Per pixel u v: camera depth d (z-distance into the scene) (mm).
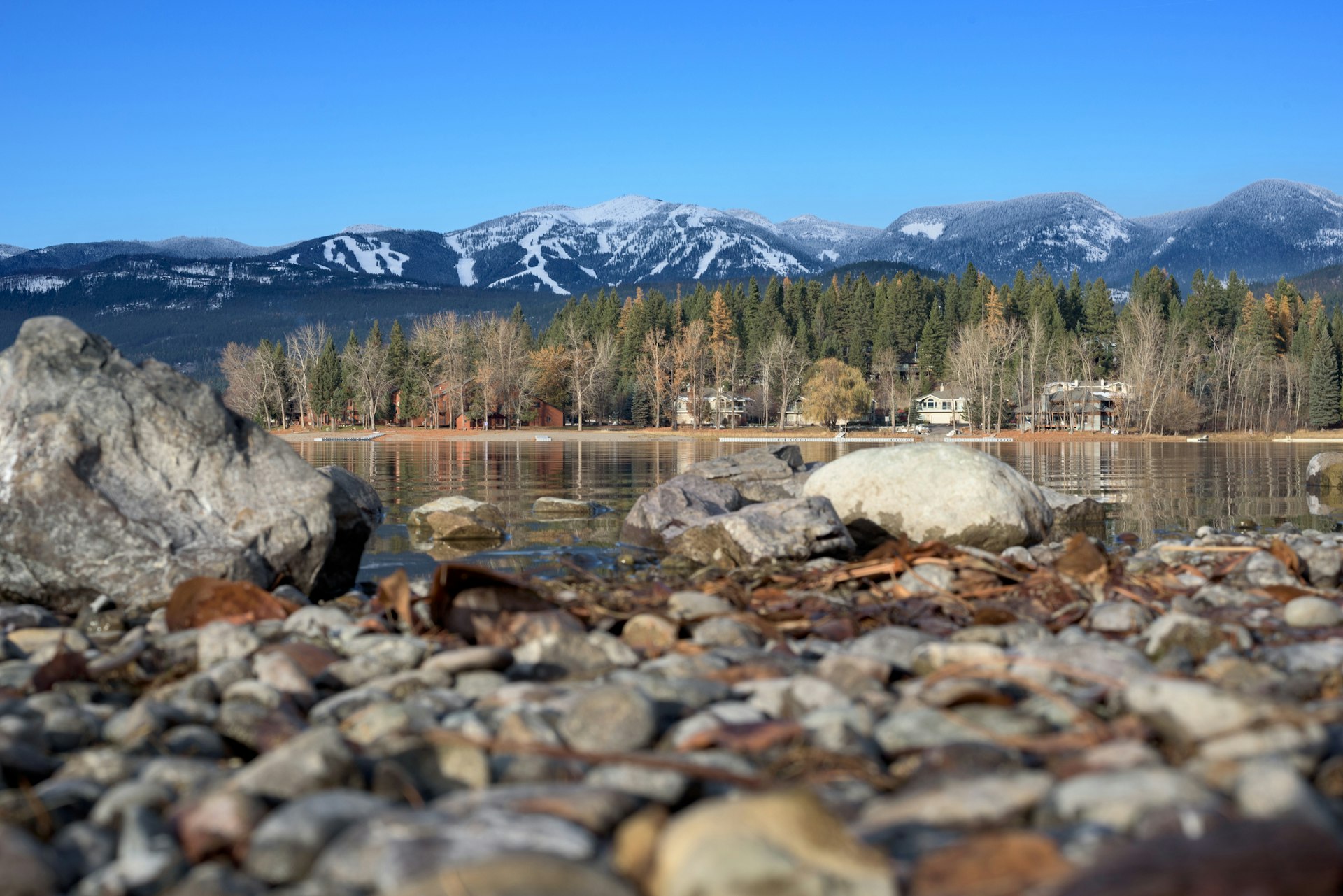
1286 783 2111
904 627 5289
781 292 134000
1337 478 18375
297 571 6477
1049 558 7910
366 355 102375
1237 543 8820
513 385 96375
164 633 5234
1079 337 115812
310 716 3455
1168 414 80938
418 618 4961
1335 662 3912
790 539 8094
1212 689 2734
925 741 2867
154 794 2488
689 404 102625
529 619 4496
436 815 2162
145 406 6570
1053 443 66062
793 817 1912
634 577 7512
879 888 1786
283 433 93250
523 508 13781
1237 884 1666
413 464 29375
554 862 1812
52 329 6668
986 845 1938
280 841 2109
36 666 4246
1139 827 2023
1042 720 2996
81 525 6031
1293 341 105875
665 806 2434
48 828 2375
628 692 2947
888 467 9406
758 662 4062
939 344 119875
